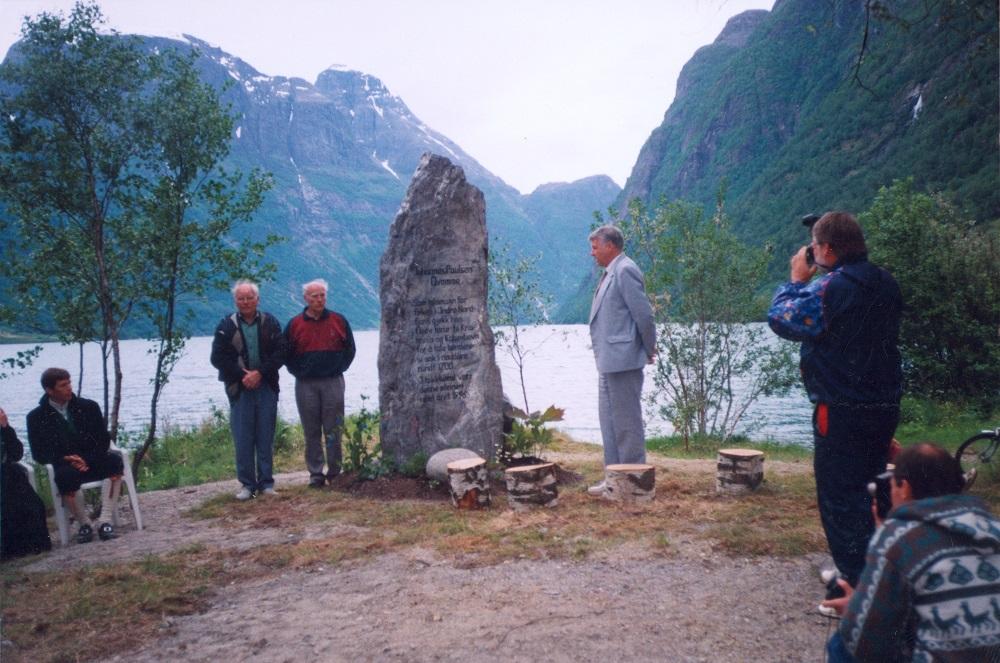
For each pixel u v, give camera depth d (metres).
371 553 5.52
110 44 9.97
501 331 13.41
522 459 8.59
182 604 4.67
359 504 7.21
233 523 6.82
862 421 3.66
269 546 5.86
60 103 9.77
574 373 56.81
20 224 9.84
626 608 4.22
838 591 3.80
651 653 3.64
